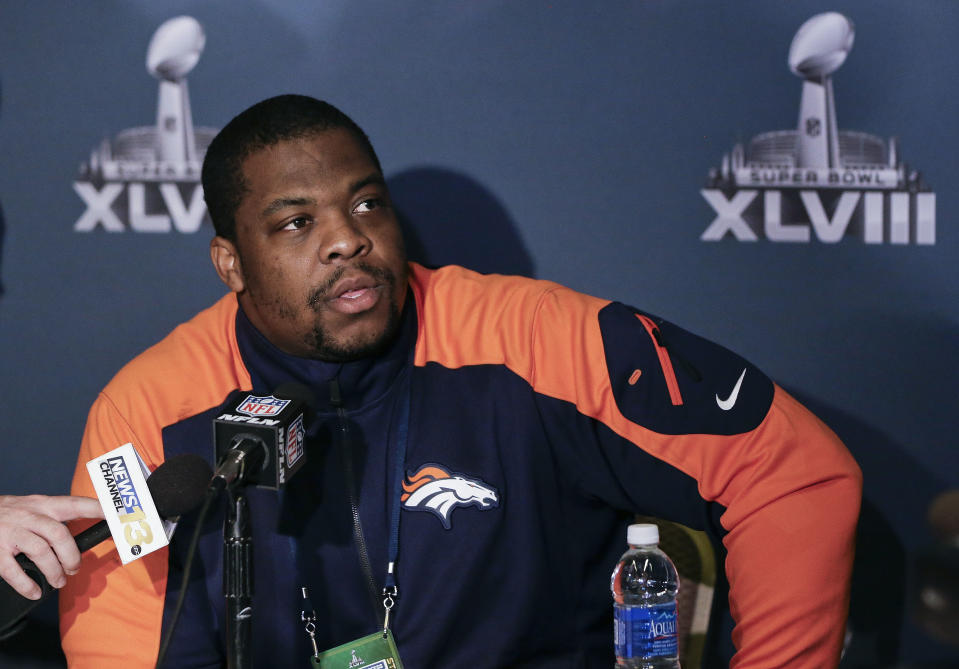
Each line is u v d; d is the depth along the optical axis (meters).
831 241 7.68
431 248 7.76
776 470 4.55
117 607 4.88
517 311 5.19
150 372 5.25
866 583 7.76
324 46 7.68
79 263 7.77
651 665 4.72
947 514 7.72
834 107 7.64
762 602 4.39
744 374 4.82
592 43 7.66
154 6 7.66
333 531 4.87
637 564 5.56
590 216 7.71
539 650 4.96
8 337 7.78
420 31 7.67
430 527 4.83
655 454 4.80
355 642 4.63
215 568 4.92
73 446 7.80
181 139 7.71
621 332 4.99
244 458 3.51
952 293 7.68
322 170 4.54
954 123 7.63
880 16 7.61
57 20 7.68
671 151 7.67
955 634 7.71
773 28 7.61
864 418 7.72
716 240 7.70
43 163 7.73
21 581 4.02
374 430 4.97
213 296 7.77
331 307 4.57
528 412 4.98
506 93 7.70
